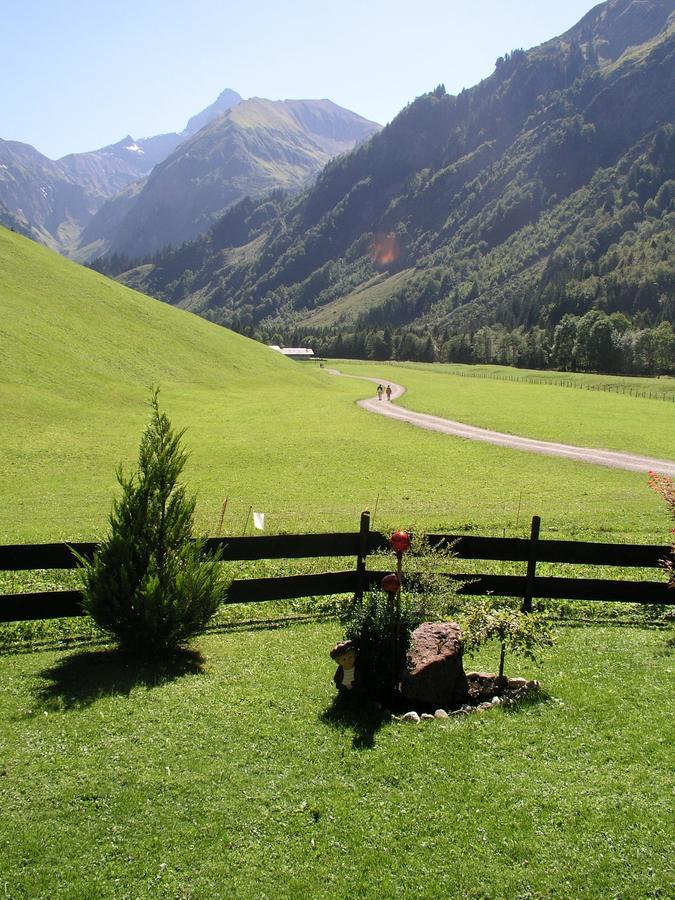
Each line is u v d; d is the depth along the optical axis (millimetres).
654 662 12062
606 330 178875
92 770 8578
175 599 12055
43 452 46406
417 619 11312
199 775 8430
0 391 61625
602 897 6344
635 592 15344
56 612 13992
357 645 10633
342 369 180750
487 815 7508
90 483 38281
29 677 11742
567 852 6898
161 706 10430
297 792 8062
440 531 26562
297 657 12922
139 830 7418
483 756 8688
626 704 10070
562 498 35062
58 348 80500
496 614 10961
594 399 96750
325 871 6781
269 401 82812
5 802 7906
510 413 77188
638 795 7734
